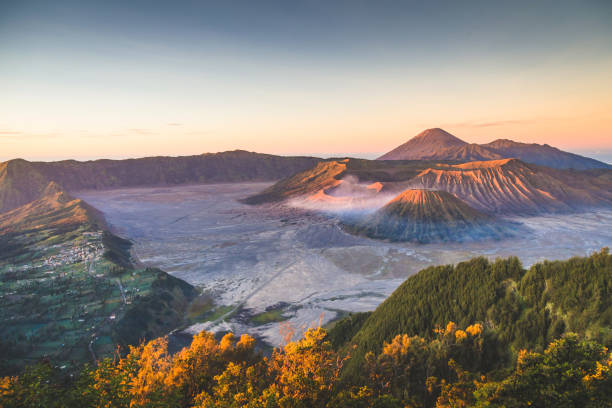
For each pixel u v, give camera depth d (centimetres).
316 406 1703
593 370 1667
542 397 1617
